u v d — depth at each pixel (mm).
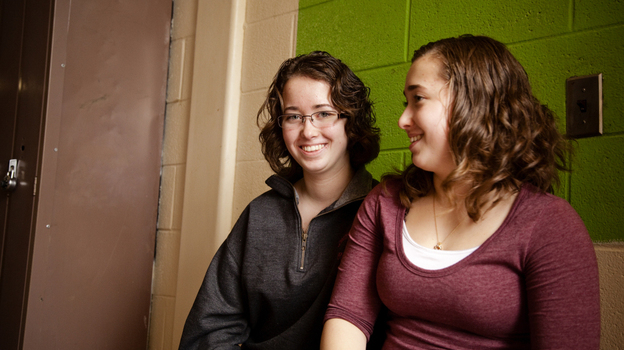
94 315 1676
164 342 1811
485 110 771
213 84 1785
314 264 1062
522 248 703
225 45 1771
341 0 1508
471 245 750
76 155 1645
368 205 939
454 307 729
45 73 1550
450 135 779
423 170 896
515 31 1164
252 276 1126
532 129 782
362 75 1422
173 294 1826
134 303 1812
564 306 656
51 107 1543
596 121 1032
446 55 815
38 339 1507
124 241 1790
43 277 1521
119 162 1787
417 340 780
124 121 1812
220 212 1698
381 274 826
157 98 1941
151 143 1909
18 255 1558
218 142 1737
